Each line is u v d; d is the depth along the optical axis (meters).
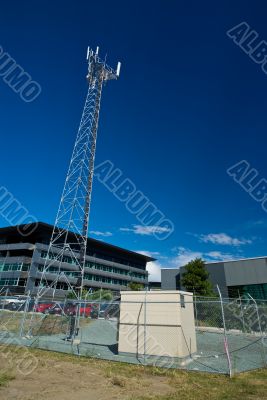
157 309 12.80
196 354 13.55
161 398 7.46
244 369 10.87
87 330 20.83
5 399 6.99
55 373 9.59
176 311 12.45
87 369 10.23
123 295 13.73
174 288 57.88
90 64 28.33
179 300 12.61
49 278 60.06
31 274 58.84
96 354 12.90
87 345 15.16
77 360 11.59
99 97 26.86
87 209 21.19
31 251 64.50
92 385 8.45
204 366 11.30
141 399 7.33
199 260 40.69
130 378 9.27
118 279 83.50
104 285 77.75
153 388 8.34
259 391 8.11
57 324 19.91
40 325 19.33
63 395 7.48
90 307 25.95
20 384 8.25
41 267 60.94
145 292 13.29
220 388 8.41
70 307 25.03
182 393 7.91
